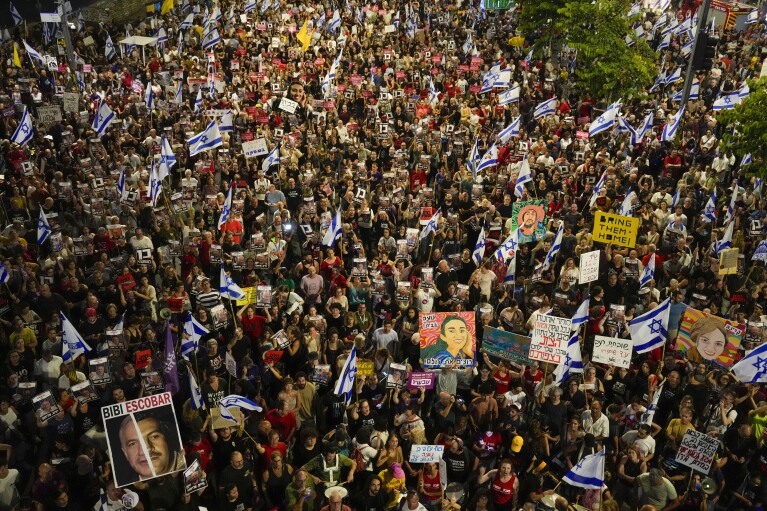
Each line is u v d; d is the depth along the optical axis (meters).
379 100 27.28
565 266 15.36
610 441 11.54
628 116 25.58
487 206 18.02
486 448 11.16
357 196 18.47
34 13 40.72
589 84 28.56
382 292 14.96
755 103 19.11
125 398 12.20
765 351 11.39
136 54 34.84
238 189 19.36
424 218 17.81
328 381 12.48
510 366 12.91
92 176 19.30
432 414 12.58
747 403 12.19
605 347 12.27
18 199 18.22
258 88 29.12
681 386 12.70
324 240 16.42
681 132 24.44
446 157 22.53
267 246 16.66
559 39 32.25
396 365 11.75
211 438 11.33
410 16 38.75
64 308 14.73
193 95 28.77
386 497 10.42
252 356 13.96
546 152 22.52
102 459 10.97
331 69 29.08
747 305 15.12
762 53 36.31
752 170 19.61
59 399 11.65
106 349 13.05
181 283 14.41
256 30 37.97
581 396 12.02
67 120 24.72
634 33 29.25
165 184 20.98
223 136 23.62
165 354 11.72
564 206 18.64
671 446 11.40
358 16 40.31
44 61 29.78
